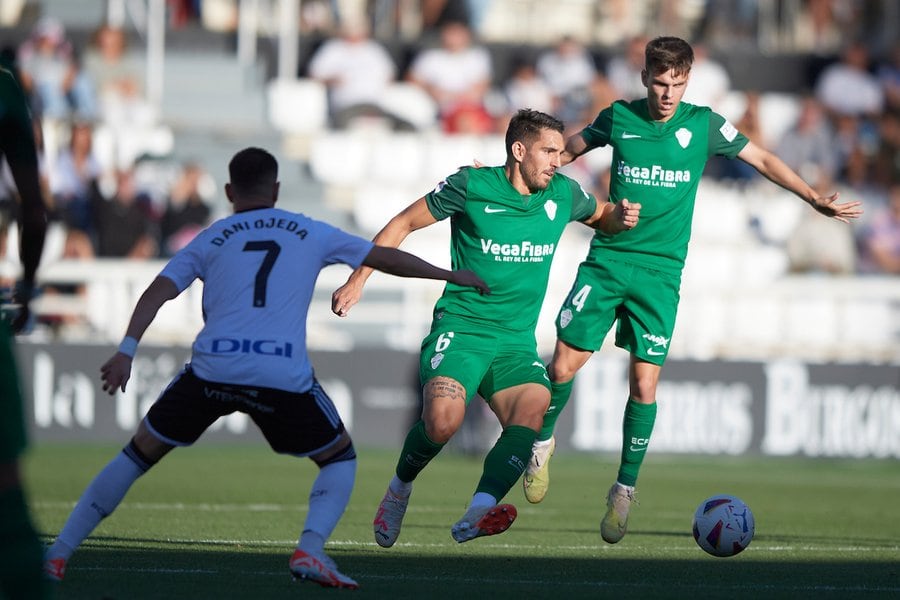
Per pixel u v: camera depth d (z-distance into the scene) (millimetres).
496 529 21984
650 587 22609
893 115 78062
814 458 59156
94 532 29062
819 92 78500
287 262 20672
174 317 62312
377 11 82062
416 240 67875
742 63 80812
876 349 63656
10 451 16328
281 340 20391
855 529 34656
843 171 75125
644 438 28469
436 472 49938
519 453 23734
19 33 76625
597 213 26609
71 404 56906
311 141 75062
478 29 81688
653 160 28297
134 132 72125
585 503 40438
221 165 74000
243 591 20781
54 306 60750
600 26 84875
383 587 21766
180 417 20656
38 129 21953
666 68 27125
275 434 20797
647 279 28609
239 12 80562
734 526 26359
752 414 58969
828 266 68312
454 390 24250
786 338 65125
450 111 75562
